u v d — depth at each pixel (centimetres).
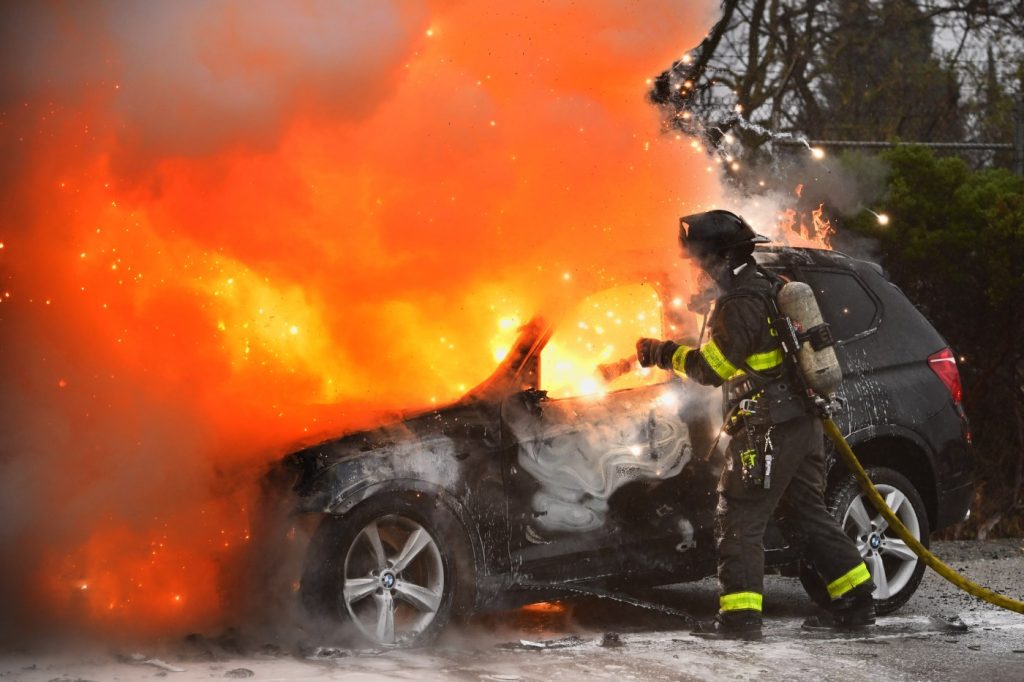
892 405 786
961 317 1277
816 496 722
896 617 789
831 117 1789
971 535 1241
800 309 693
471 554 682
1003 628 745
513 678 590
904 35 1830
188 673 591
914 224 1248
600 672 608
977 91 1822
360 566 668
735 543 702
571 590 706
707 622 747
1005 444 1289
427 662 624
